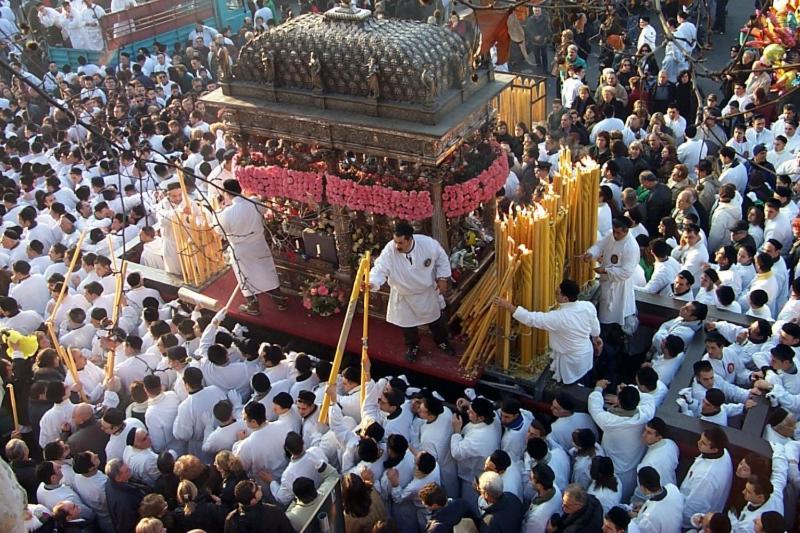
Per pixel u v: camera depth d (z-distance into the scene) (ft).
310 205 35.63
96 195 47.14
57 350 31.99
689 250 34.68
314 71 32.04
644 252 36.73
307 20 34.55
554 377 30.78
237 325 37.14
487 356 31.96
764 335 29.07
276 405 28.09
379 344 34.09
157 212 39.45
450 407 29.78
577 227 33.78
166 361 32.48
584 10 28.81
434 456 27.20
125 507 25.62
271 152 34.83
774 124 44.80
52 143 55.72
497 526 23.00
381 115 31.53
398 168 32.24
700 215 39.09
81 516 26.66
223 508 24.40
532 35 58.23
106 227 42.45
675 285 33.22
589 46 60.44
